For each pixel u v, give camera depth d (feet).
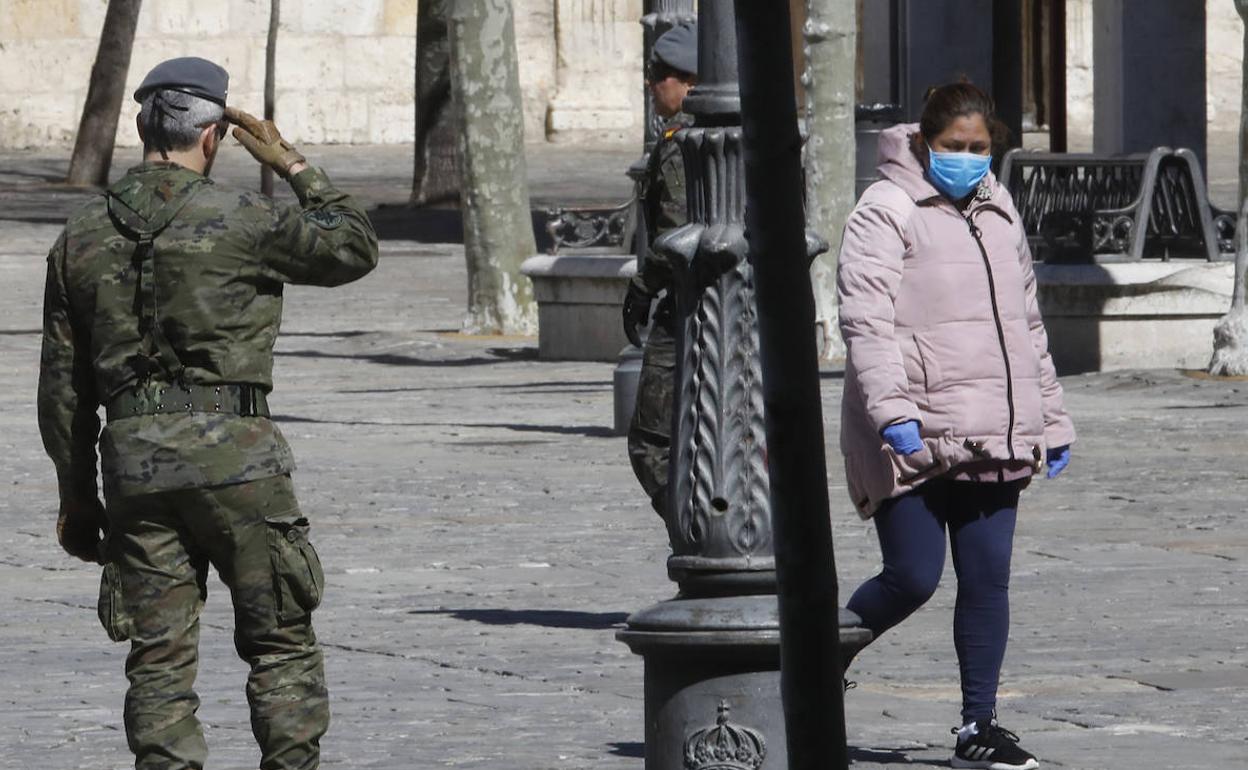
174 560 67.51
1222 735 82.28
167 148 67.77
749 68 31.27
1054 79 361.51
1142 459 174.19
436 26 509.76
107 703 91.97
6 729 86.48
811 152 261.65
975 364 75.51
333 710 89.45
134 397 66.44
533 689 93.76
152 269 66.23
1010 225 77.20
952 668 97.14
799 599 31.65
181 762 67.51
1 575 129.29
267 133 68.54
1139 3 272.72
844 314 75.72
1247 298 231.30
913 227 75.72
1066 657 98.94
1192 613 110.22
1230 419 200.23
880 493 76.38
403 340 298.97
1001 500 77.30
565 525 144.56
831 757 31.73
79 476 68.85
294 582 67.36
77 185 576.20
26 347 290.15
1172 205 252.42
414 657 101.50
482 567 128.57
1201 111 272.92
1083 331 242.78
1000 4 302.04
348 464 177.68
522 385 247.70
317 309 347.36
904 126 76.79
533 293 305.32
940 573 76.89
